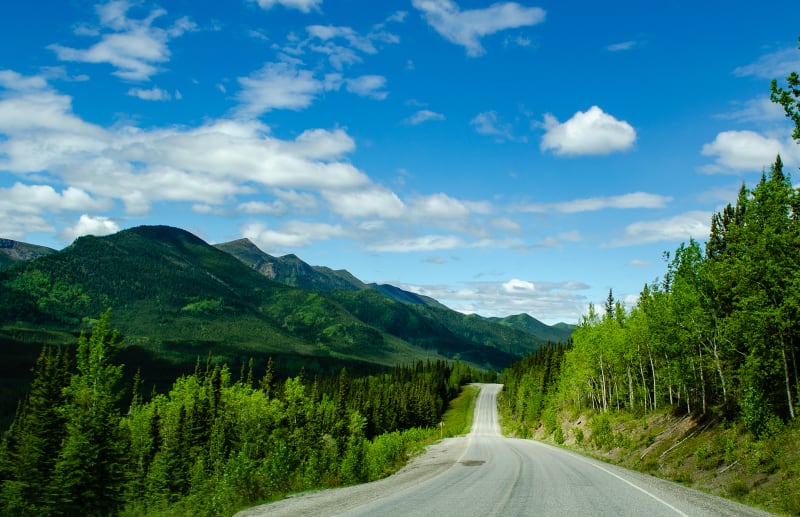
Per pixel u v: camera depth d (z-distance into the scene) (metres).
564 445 54.09
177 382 88.25
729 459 21.16
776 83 15.52
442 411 158.75
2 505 28.45
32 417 42.34
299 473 22.91
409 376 182.12
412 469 29.39
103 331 39.06
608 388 64.38
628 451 34.56
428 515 10.94
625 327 52.22
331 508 12.62
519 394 116.69
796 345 24.14
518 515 10.87
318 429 76.25
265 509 13.72
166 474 33.78
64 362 47.66
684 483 21.75
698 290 29.78
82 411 34.88
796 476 16.14
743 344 26.86
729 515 11.68
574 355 66.31
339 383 127.00
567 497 13.76
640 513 11.29
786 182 22.06
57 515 29.34
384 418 108.81
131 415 81.06
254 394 80.62
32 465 38.00
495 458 31.27
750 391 22.42
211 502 15.28
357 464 24.05
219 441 60.53
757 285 23.95
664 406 43.97
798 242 21.14
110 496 31.06
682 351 34.38
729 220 37.56
